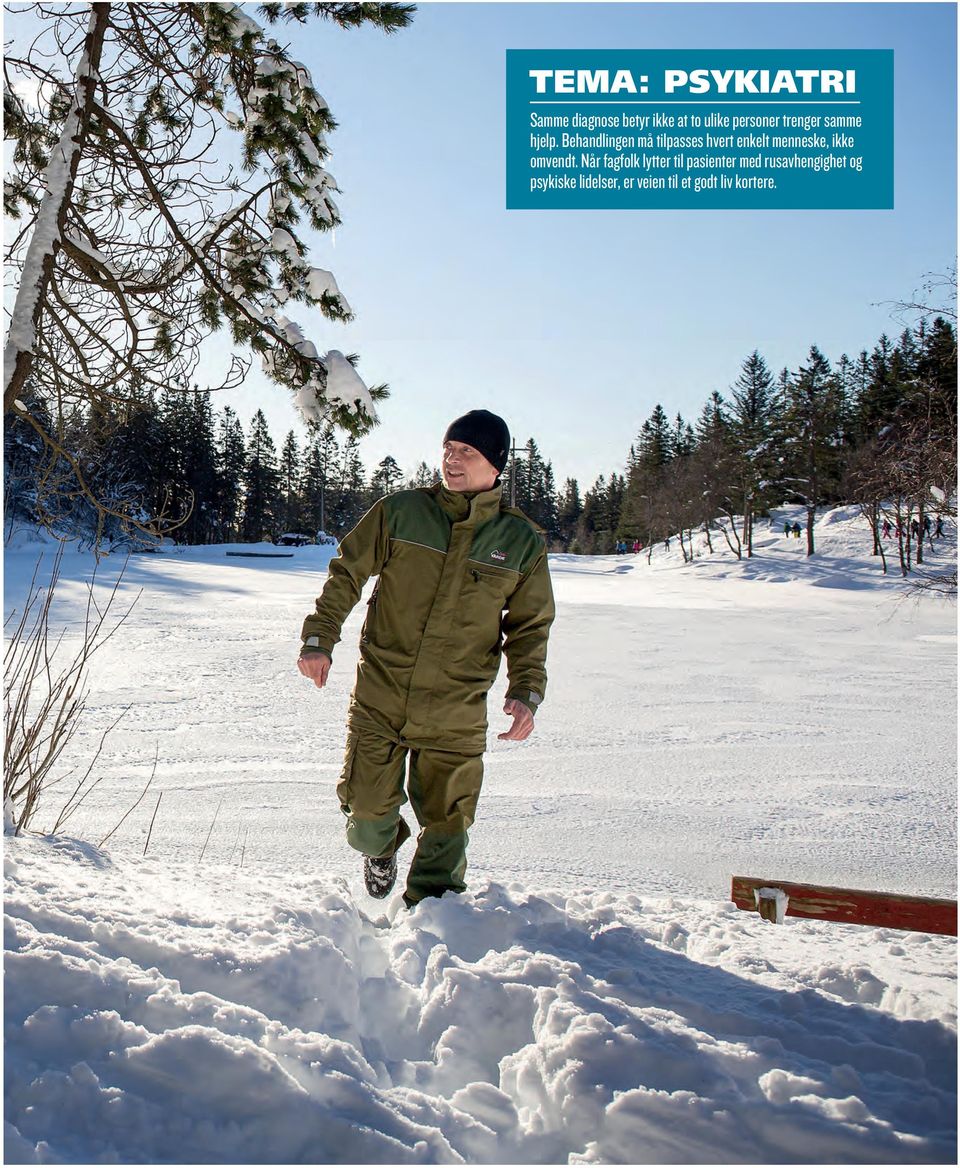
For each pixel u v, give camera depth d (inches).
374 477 3789.4
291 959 81.7
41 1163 55.2
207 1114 62.1
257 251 199.3
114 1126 59.9
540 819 257.1
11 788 138.0
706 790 297.9
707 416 3085.6
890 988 93.2
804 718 434.0
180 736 349.4
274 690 459.5
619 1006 80.7
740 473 2491.4
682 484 2628.0
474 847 228.1
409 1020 84.3
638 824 254.5
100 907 88.5
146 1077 63.7
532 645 125.2
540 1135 67.9
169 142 197.6
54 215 172.1
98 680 460.1
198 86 198.1
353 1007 84.2
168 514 201.8
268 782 286.7
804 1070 73.8
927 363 652.1
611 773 319.3
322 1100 64.8
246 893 105.7
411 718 116.9
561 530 4783.5
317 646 117.6
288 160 197.2
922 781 315.9
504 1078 74.4
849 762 343.6
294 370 199.8
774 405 2529.5
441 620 117.8
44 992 69.9
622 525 3607.3
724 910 137.9
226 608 868.6
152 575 1194.0
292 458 3538.4
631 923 124.0
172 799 263.4
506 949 98.8
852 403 2490.2
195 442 2411.4
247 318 196.9
